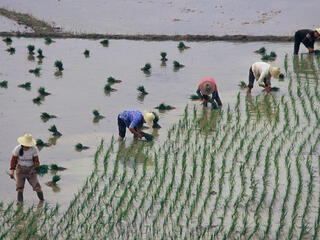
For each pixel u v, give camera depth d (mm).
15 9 139750
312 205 44688
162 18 132250
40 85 82312
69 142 59406
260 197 46406
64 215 43000
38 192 45438
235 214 43594
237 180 49500
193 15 134875
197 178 50031
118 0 150875
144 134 58906
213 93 70188
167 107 70938
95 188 47750
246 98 74500
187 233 40875
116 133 62344
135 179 50031
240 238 40188
